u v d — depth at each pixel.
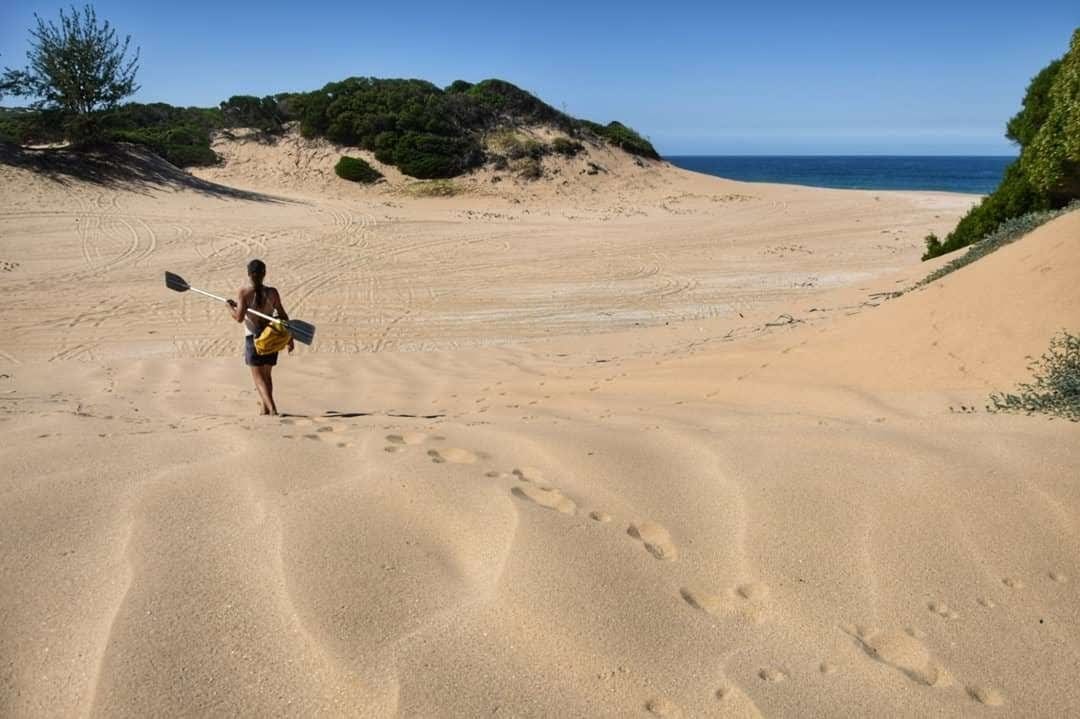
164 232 21.69
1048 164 8.37
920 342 6.22
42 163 26.92
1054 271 6.15
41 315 13.53
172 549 2.73
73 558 2.66
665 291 16.47
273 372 9.41
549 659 2.31
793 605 2.69
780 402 5.58
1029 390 4.76
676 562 2.91
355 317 13.99
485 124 42.75
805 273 18.47
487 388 7.93
